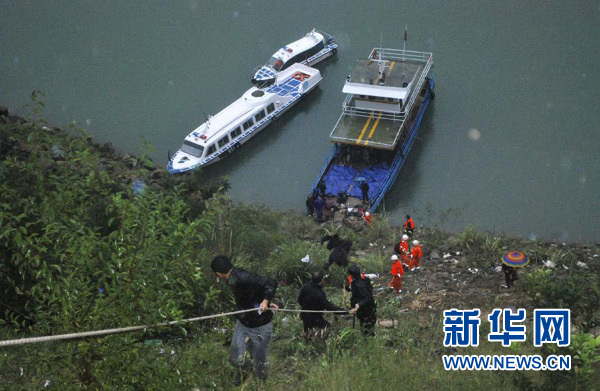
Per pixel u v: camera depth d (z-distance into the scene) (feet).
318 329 43.14
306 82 178.50
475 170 156.35
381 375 33.53
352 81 154.92
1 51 200.85
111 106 180.14
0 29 210.18
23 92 184.44
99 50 201.77
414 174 154.51
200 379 27.58
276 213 109.91
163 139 169.27
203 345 32.65
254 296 30.04
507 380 33.88
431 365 36.58
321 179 141.49
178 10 218.59
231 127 159.94
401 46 197.67
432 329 45.55
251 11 216.74
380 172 144.56
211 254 59.93
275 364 39.24
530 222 142.61
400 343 42.11
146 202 26.53
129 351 24.17
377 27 206.39
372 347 38.45
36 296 26.32
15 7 219.82
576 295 46.44
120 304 24.30
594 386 31.63
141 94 184.24
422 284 67.87
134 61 196.85
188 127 172.76
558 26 202.49
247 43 202.59
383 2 217.15
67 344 23.84
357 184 140.26
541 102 176.35
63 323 23.91
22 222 30.45
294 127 171.22
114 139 168.96
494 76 185.37
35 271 25.66
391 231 101.40
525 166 157.79
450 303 60.39
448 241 89.35
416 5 215.10
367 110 156.04
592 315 42.63
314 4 218.38
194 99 182.19
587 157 159.53
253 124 165.48
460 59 192.03
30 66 194.49
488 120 171.12
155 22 213.05
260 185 152.35
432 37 200.75
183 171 151.64
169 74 191.62
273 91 177.17
